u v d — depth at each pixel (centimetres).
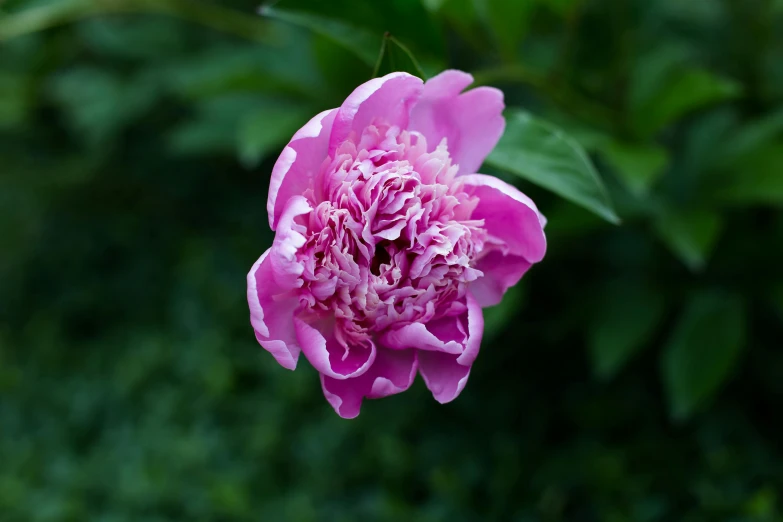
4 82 143
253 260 137
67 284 146
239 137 125
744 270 108
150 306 141
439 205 82
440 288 82
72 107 143
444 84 83
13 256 150
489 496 109
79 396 128
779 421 110
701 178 106
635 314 107
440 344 81
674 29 121
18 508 112
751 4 112
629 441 110
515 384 117
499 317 97
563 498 107
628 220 107
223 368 122
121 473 115
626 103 102
